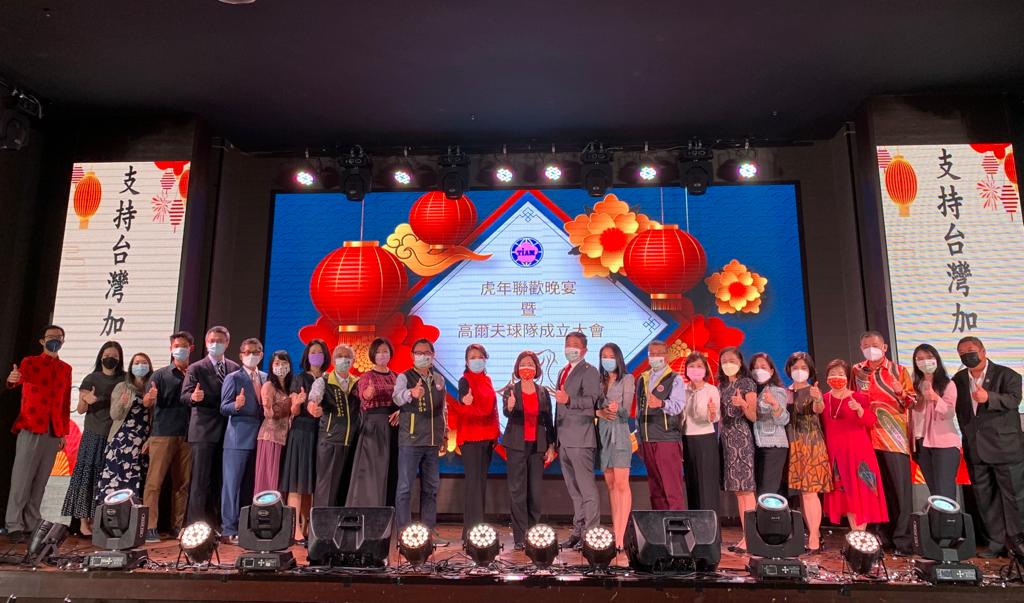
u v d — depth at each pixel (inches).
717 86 222.2
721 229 252.7
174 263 228.4
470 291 254.1
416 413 182.9
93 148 237.8
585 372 182.9
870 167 226.1
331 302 251.6
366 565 149.2
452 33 194.2
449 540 194.7
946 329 212.4
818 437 176.6
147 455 198.1
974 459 185.2
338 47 200.7
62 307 226.1
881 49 202.2
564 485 236.4
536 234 257.0
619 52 203.5
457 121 243.6
